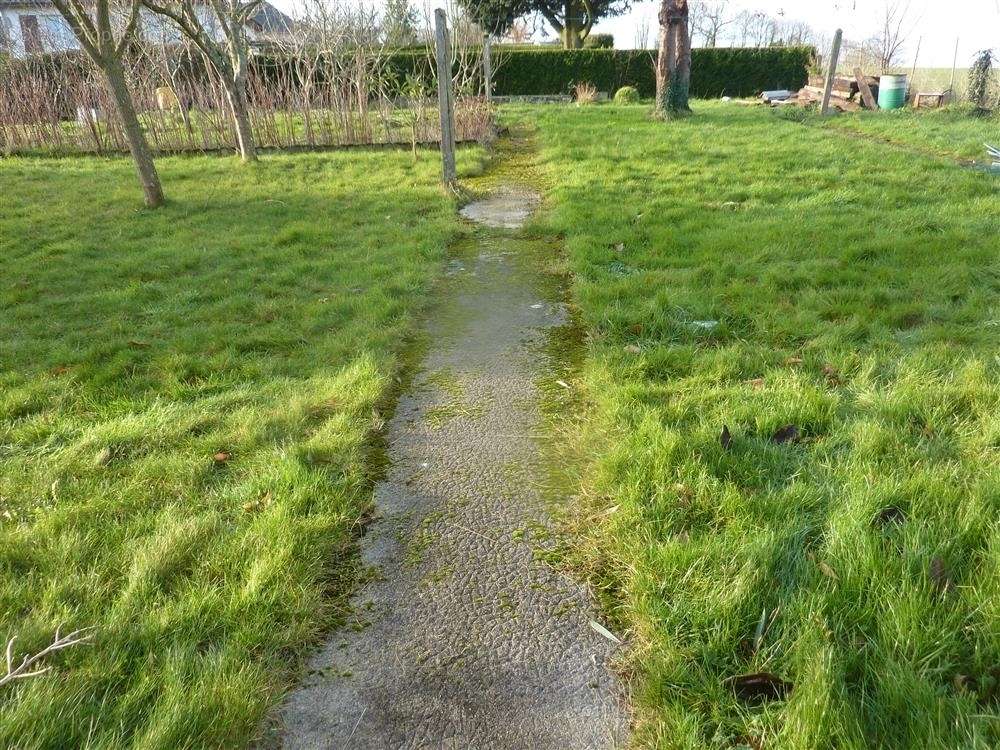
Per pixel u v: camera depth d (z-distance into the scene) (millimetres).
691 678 1850
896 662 1789
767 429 2965
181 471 2883
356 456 2986
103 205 8234
